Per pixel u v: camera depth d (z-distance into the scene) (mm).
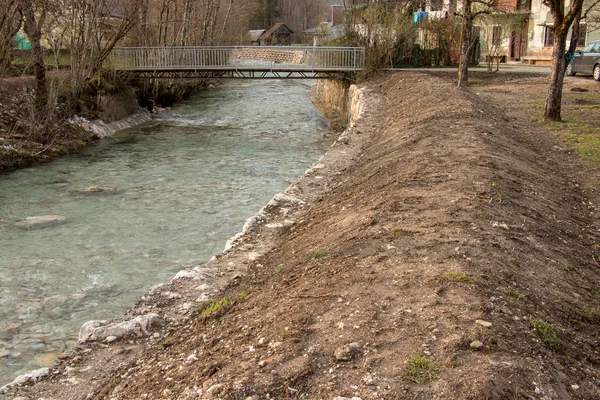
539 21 38344
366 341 4230
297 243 7910
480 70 30656
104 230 11570
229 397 3779
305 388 3799
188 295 6742
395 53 31781
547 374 3840
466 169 8844
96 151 20156
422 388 3629
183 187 15141
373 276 5395
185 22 35219
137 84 29625
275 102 36812
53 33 25703
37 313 7859
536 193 8500
